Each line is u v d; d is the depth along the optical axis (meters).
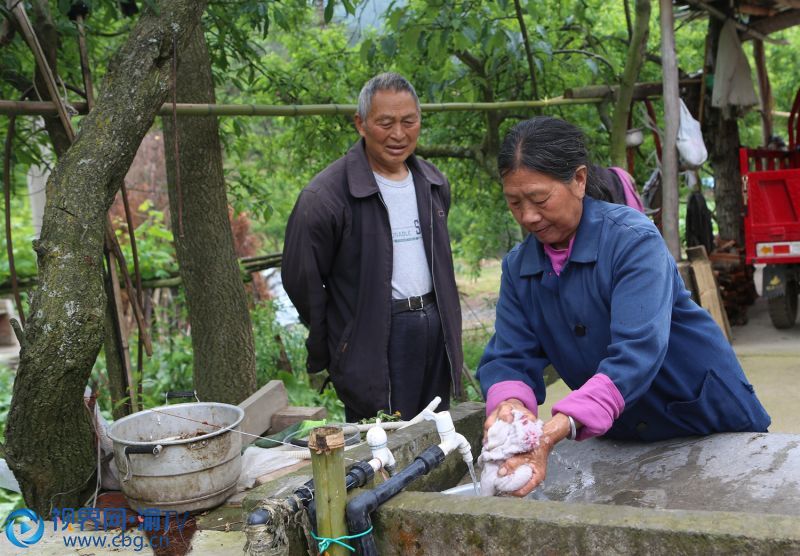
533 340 2.16
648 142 8.97
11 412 2.46
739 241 8.59
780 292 6.91
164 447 2.39
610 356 1.82
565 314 2.03
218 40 4.94
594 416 1.72
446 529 1.53
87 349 2.41
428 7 5.21
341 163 3.30
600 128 7.74
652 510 1.41
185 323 6.80
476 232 9.27
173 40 2.67
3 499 3.11
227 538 2.31
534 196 1.84
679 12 8.34
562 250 2.01
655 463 2.07
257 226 12.23
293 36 7.12
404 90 3.22
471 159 7.95
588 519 1.41
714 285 6.45
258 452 2.92
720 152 8.52
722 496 1.82
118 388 3.47
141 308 3.38
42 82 3.36
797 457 1.91
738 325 7.61
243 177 6.21
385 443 1.80
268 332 6.27
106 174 2.53
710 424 2.12
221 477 2.50
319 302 3.28
